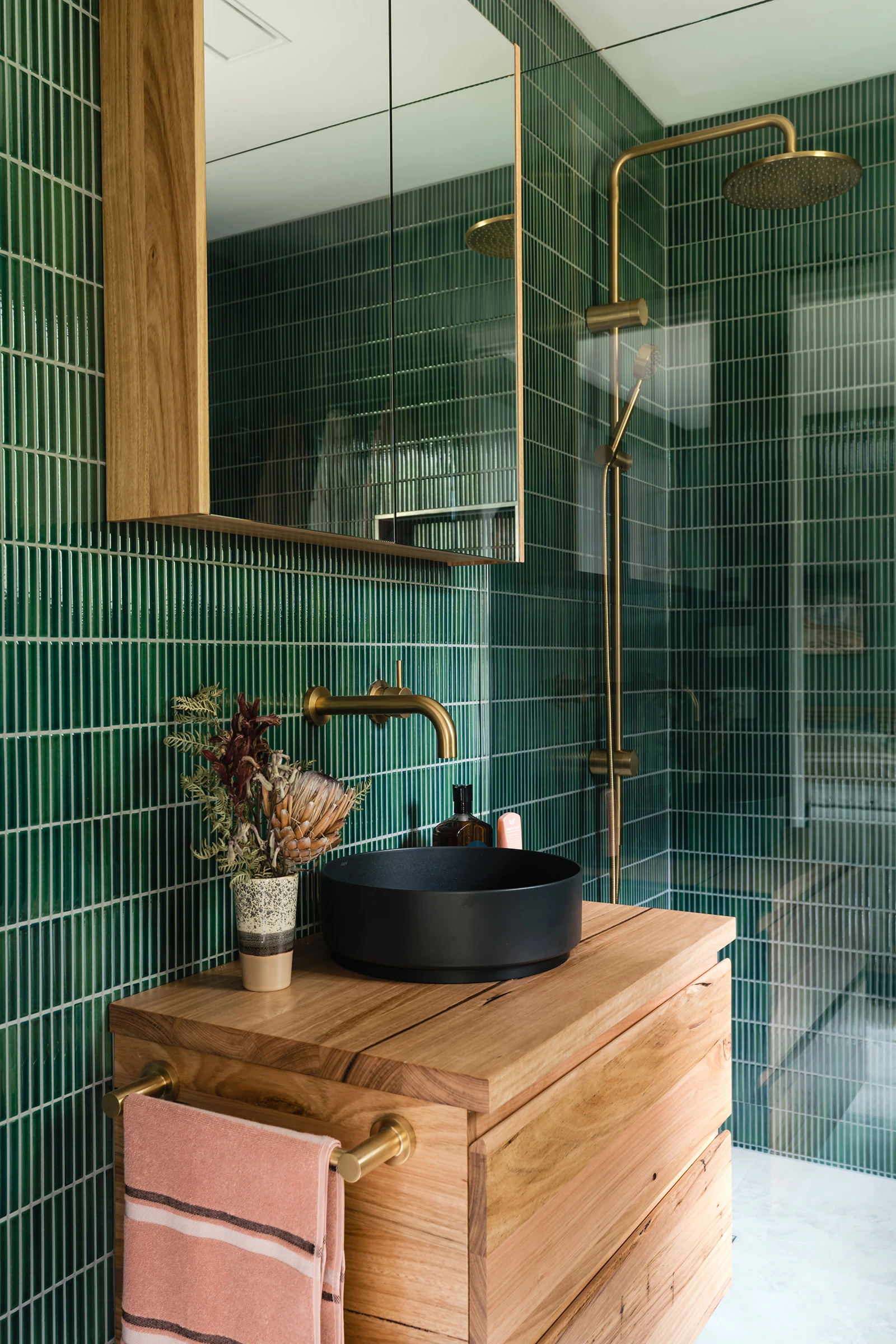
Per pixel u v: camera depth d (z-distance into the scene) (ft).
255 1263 3.14
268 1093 3.48
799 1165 5.46
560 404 6.42
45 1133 3.52
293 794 3.91
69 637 3.63
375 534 4.55
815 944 5.52
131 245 3.72
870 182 5.41
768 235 5.69
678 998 4.62
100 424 3.78
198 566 4.21
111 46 3.76
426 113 4.89
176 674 4.09
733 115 5.80
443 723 4.46
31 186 3.52
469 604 6.28
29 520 3.49
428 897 3.91
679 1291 4.67
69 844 3.63
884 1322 5.18
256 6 3.87
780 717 5.66
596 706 6.21
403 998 3.81
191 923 4.16
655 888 6.02
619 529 6.17
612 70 6.20
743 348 5.76
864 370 5.41
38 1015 3.50
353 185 4.41
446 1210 3.12
